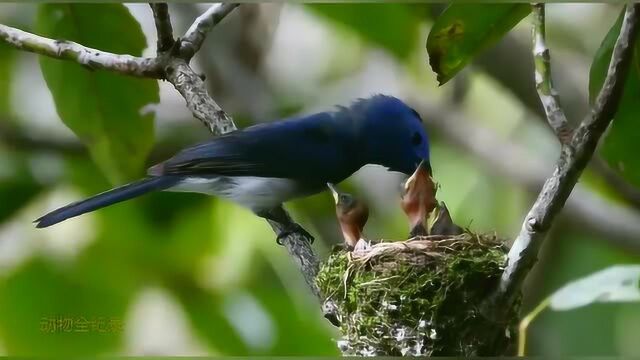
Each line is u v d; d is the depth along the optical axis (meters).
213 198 3.58
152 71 3.44
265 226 3.59
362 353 3.41
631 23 3.32
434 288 3.40
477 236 3.42
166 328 3.57
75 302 3.56
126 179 3.48
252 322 3.57
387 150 3.53
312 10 3.56
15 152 3.59
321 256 3.59
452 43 3.41
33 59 3.61
